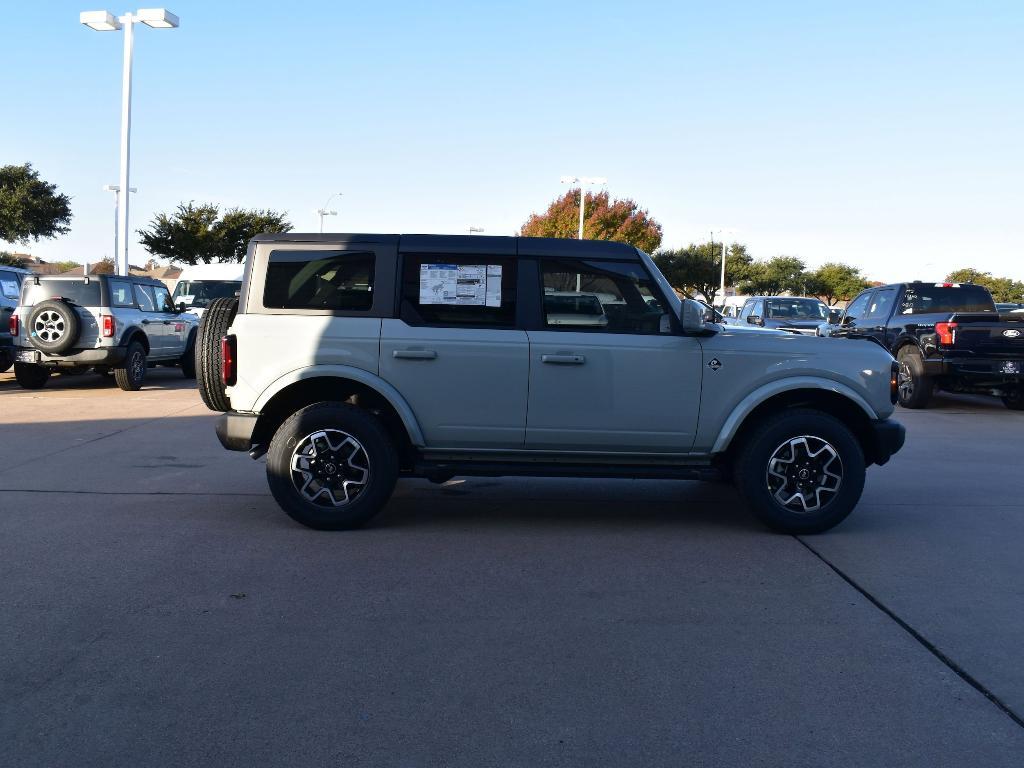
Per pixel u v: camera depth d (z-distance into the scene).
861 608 4.71
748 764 3.15
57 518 6.34
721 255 69.19
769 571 5.34
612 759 3.17
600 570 5.31
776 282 70.56
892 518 6.70
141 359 14.77
